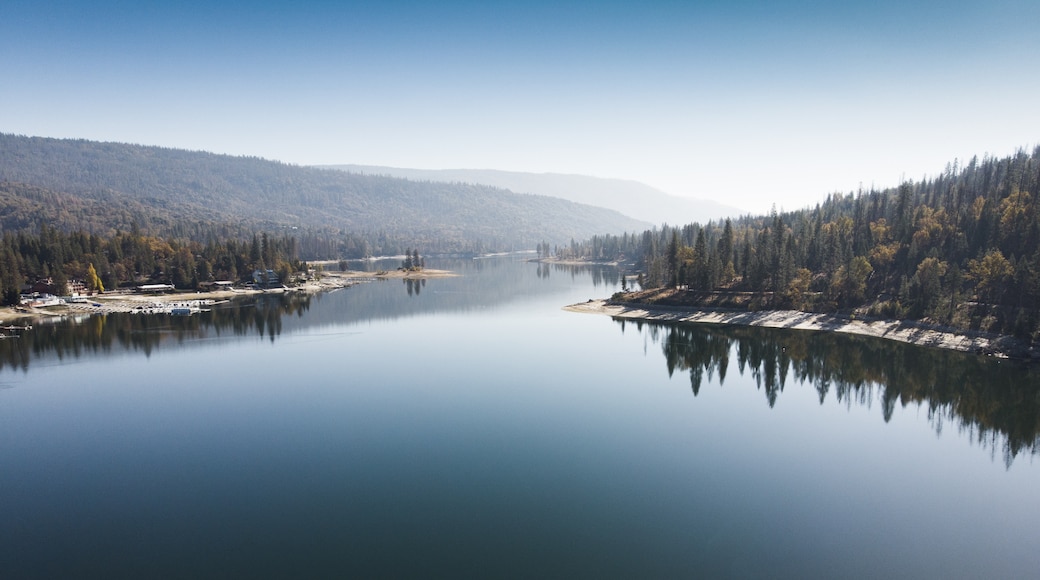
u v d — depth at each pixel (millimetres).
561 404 88938
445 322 176125
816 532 50406
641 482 60594
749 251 193375
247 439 74000
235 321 177125
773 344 137875
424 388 98625
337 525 51750
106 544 48938
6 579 43875
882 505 55688
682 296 193500
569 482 60531
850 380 104812
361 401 90750
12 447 71750
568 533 50062
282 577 43875
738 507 55000
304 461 66625
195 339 146125
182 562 46062
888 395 95188
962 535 50062
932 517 53375
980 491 59062
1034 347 116750
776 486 59844
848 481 61281
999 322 126625
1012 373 107125
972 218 165000
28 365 116688
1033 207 146875
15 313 183375
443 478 61688
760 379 105500
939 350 127000
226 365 116688
